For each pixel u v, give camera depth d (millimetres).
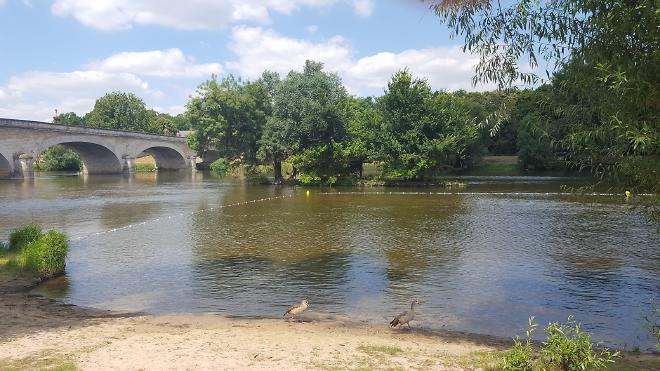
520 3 9531
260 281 18266
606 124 8414
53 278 18922
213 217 35656
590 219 32969
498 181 72062
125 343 10867
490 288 17172
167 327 12867
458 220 33250
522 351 9258
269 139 68312
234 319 14008
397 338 12164
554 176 82938
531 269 19750
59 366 9039
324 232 28828
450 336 12492
